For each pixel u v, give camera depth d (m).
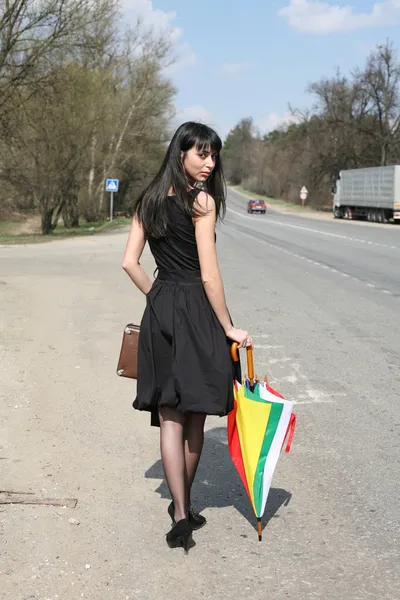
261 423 3.40
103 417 5.44
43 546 3.42
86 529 3.61
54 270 16.61
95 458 4.59
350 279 14.92
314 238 30.55
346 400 6.02
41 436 4.98
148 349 3.37
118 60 48.25
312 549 3.44
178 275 3.37
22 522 3.67
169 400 3.30
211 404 3.27
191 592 3.03
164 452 3.42
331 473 4.41
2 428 5.11
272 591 3.05
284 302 11.58
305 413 5.64
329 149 75.06
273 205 99.69
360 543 3.51
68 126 35.81
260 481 3.45
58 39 31.28
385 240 28.81
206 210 3.26
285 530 3.64
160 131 54.03
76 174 39.50
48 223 37.44
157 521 3.72
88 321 9.55
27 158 35.97
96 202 49.25
